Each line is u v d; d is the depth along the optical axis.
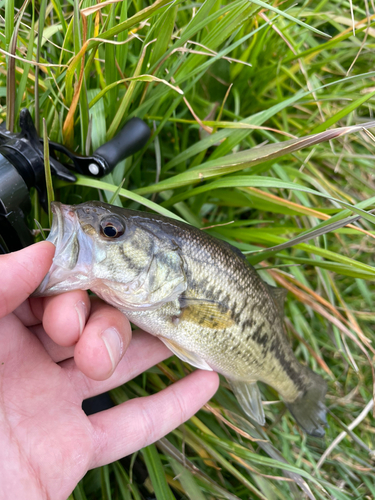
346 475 0.26
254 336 0.20
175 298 0.18
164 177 0.24
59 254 0.16
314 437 0.26
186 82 0.25
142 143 0.20
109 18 0.19
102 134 0.20
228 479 0.25
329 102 0.30
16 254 0.15
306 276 0.30
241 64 0.25
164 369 0.23
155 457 0.21
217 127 0.23
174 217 0.19
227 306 0.19
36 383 0.17
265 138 0.28
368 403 0.26
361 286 0.29
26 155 0.16
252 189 0.24
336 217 0.20
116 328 0.16
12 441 0.15
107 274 0.17
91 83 0.22
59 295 0.16
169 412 0.20
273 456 0.24
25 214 0.17
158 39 0.19
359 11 0.30
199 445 0.23
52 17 0.23
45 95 0.19
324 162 0.31
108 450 0.18
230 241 0.24
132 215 0.17
